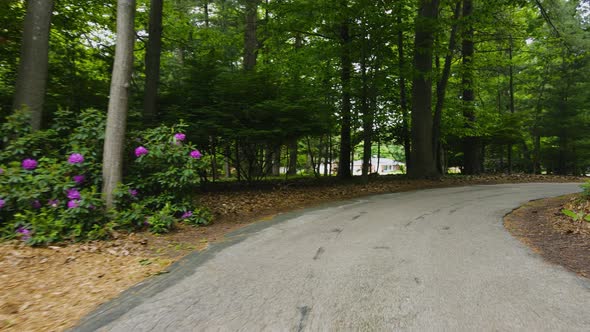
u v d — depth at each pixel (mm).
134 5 6574
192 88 12148
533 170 25938
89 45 12789
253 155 13859
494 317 2912
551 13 14609
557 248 5043
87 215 5836
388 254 4828
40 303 3441
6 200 5367
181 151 7133
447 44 17047
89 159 6477
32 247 5094
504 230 6262
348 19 13664
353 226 6766
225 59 13164
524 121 22812
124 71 6453
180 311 3158
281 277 4000
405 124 18438
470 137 21797
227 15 20391
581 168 26484
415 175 16484
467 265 4316
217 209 9156
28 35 7094
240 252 5148
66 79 11000
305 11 14125
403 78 16516
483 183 15914
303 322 2875
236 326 2832
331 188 13328
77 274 4281
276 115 11797
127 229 6176
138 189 7027
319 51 15258
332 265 4406
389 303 3223
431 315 2963
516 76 24719
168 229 6570
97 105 11000
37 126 7137
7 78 10070
